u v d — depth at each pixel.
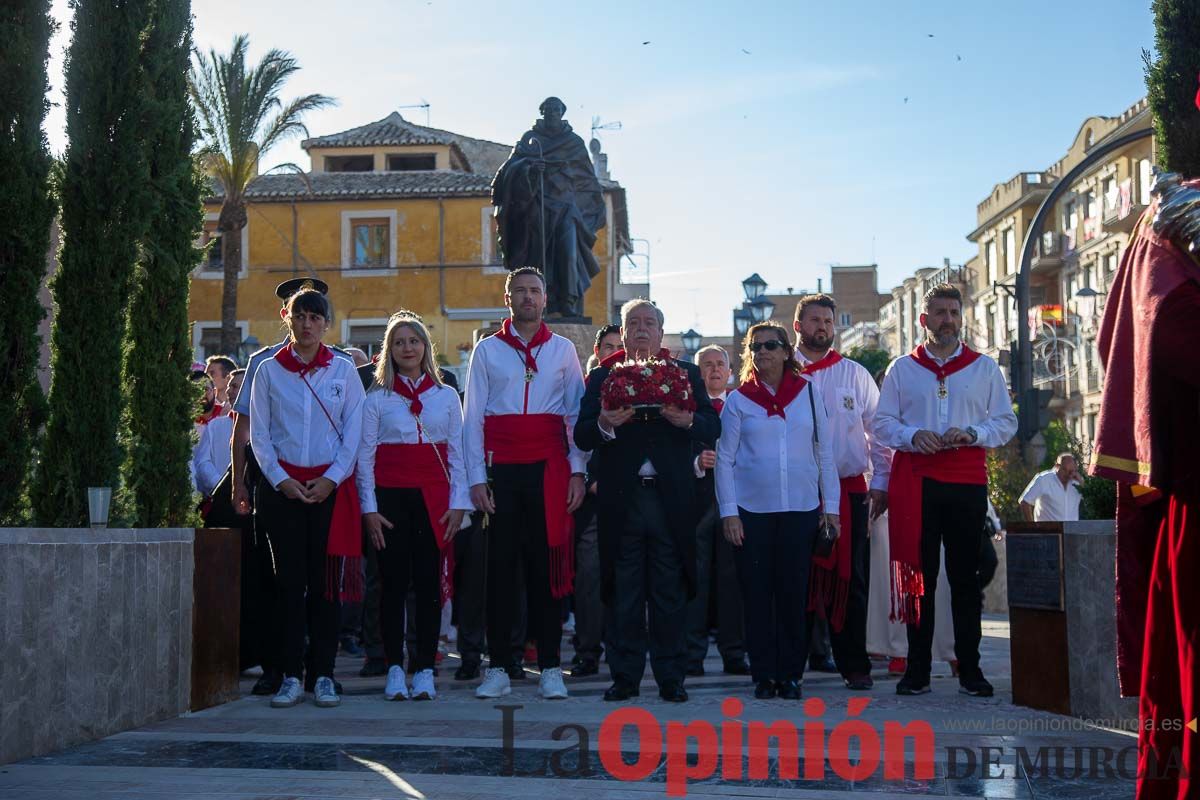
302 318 7.26
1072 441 14.49
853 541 7.95
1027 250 17.08
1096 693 6.19
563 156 16.36
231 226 33.75
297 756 5.43
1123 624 3.21
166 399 7.73
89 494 6.05
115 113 7.20
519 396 7.38
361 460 7.41
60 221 7.00
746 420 7.44
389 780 4.91
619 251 48.88
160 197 7.34
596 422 7.11
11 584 5.31
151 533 6.44
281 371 7.26
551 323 15.07
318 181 42.72
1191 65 5.66
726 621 9.01
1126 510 3.22
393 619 7.46
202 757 5.42
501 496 7.36
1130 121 50.31
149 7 7.48
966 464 7.26
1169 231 2.95
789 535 7.27
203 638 6.99
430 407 7.52
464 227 41.31
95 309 6.93
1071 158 57.97
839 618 7.66
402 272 41.19
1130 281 3.11
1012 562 6.89
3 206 6.19
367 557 8.84
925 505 7.28
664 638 7.09
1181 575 2.92
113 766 5.23
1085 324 53.88
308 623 7.28
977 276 68.88
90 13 7.21
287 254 41.28
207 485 8.84
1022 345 17.05
